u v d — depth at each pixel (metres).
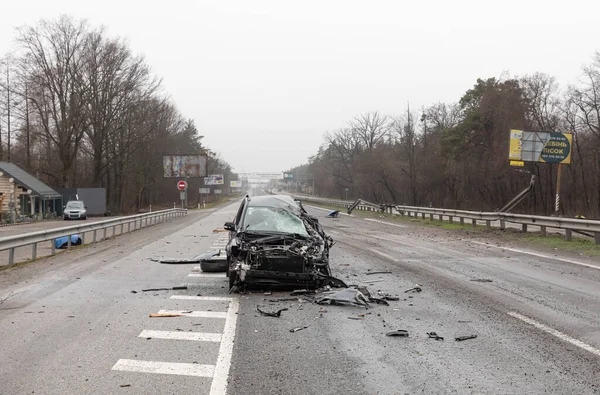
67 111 51.28
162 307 8.25
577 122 46.88
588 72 41.94
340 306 8.33
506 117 47.94
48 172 56.75
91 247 17.95
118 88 52.03
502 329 6.79
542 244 17.41
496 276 11.05
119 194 63.06
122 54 51.62
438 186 72.06
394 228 27.77
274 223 10.63
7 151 60.00
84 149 57.75
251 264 9.28
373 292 9.38
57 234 15.92
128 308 8.16
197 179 96.56
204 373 5.18
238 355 5.77
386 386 4.82
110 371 5.22
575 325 6.94
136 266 12.95
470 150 54.66
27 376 5.06
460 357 5.66
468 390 4.71
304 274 9.29
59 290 9.66
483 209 57.53
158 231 26.67
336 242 19.30
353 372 5.21
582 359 5.55
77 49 50.47
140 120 55.22
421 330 6.80
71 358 5.63
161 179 79.50
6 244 12.49
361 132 94.69
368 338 6.46
